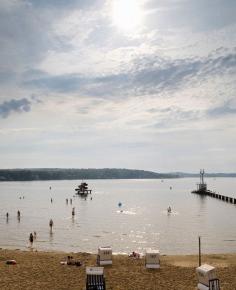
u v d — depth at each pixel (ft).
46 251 153.07
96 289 78.69
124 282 88.99
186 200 488.02
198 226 242.78
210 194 563.48
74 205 414.21
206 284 80.28
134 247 170.71
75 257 123.75
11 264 109.19
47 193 654.94
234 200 427.33
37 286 83.87
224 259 128.98
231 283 89.04
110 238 195.00
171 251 162.09
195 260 126.72
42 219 282.15
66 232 215.72
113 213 326.85
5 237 197.16
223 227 238.27
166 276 95.50
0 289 81.00
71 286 84.48
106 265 109.09
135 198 526.98
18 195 603.67
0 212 338.34
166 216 303.48
